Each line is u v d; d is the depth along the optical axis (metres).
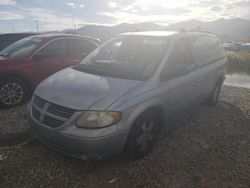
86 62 4.91
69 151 3.50
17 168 3.70
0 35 11.77
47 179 3.50
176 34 4.95
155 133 4.22
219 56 6.42
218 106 6.78
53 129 3.52
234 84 12.72
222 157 4.23
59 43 7.08
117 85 3.82
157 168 3.84
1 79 5.91
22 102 6.32
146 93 3.86
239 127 5.49
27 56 6.41
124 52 4.82
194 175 3.72
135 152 3.85
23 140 4.51
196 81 5.10
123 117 3.52
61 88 3.88
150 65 4.29
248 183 3.60
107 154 3.50
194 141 4.74
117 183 3.48
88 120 3.39
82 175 3.61
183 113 5.09
